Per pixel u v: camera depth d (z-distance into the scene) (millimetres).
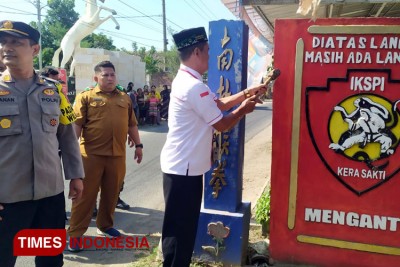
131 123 4004
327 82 2613
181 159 2359
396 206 2574
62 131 2488
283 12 3912
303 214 2773
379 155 2566
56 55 20219
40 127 2197
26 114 2154
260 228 3770
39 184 2211
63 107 2461
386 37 2465
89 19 18344
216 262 2930
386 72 2486
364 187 2621
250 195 5137
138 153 4078
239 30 2766
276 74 2625
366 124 2561
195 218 2436
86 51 17297
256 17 4363
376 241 2635
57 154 2352
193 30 2334
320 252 2762
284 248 2844
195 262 2979
